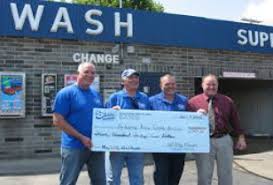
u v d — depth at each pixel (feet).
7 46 46.75
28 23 47.26
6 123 46.85
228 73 58.85
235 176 40.68
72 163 22.90
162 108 26.66
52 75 48.26
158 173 26.94
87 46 50.11
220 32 57.98
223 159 26.63
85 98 23.35
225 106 26.73
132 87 25.94
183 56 55.52
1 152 46.68
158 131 25.80
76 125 23.08
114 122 24.84
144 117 25.58
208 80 26.71
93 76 23.41
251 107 69.87
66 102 22.91
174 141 26.04
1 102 46.26
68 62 49.16
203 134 26.43
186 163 45.93
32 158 47.60
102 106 24.76
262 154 53.01
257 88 68.90
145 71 53.06
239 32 59.62
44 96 47.96
